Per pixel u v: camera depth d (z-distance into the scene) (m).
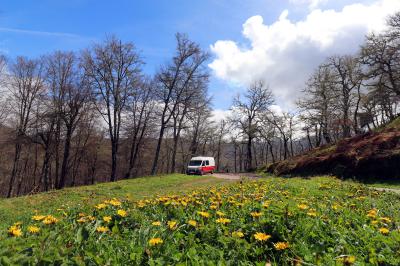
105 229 3.57
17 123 33.91
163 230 3.71
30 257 2.63
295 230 3.88
